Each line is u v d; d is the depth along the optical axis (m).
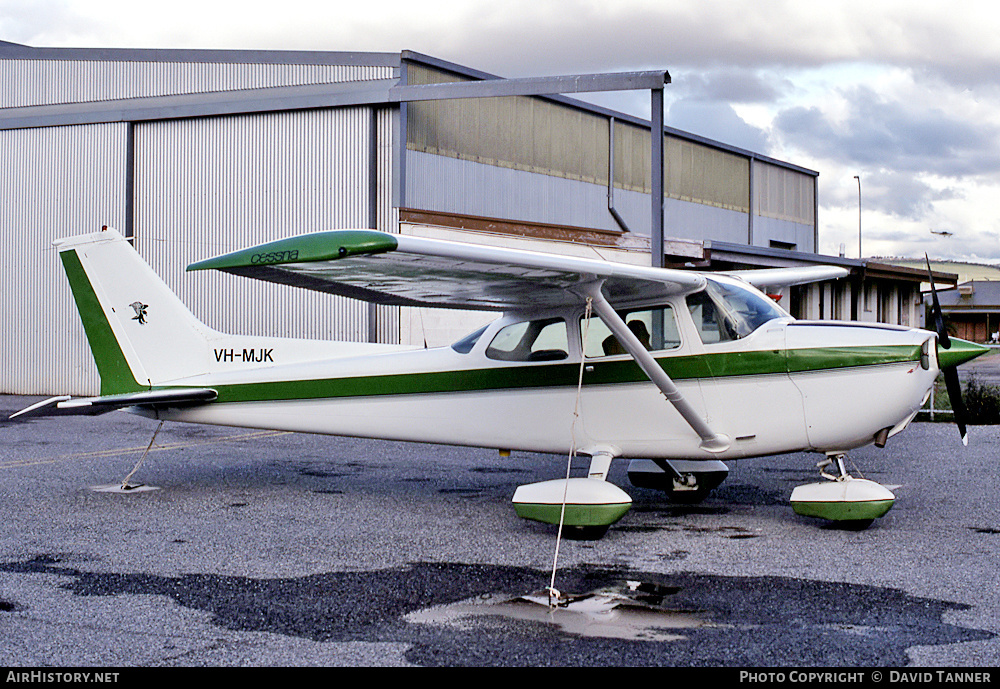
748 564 4.69
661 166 11.84
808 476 7.75
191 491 6.96
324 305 14.60
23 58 16.61
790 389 5.61
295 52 14.77
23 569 4.61
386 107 14.18
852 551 4.95
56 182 16.36
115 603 4.02
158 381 7.17
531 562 4.77
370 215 14.26
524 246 15.45
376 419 6.73
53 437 10.58
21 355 16.55
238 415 7.06
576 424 6.12
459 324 14.92
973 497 6.54
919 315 28.64
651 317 5.95
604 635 3.59
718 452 5.81
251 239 15.05
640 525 5.75
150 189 15.74
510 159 17.22
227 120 15.19
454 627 3.70
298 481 7.46
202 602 4.04
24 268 16.55
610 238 16.83
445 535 5.43
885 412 5.45
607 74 12.11
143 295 7.18
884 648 3.41
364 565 4.70
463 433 6.50
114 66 15.99
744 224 25.86
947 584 4.26
